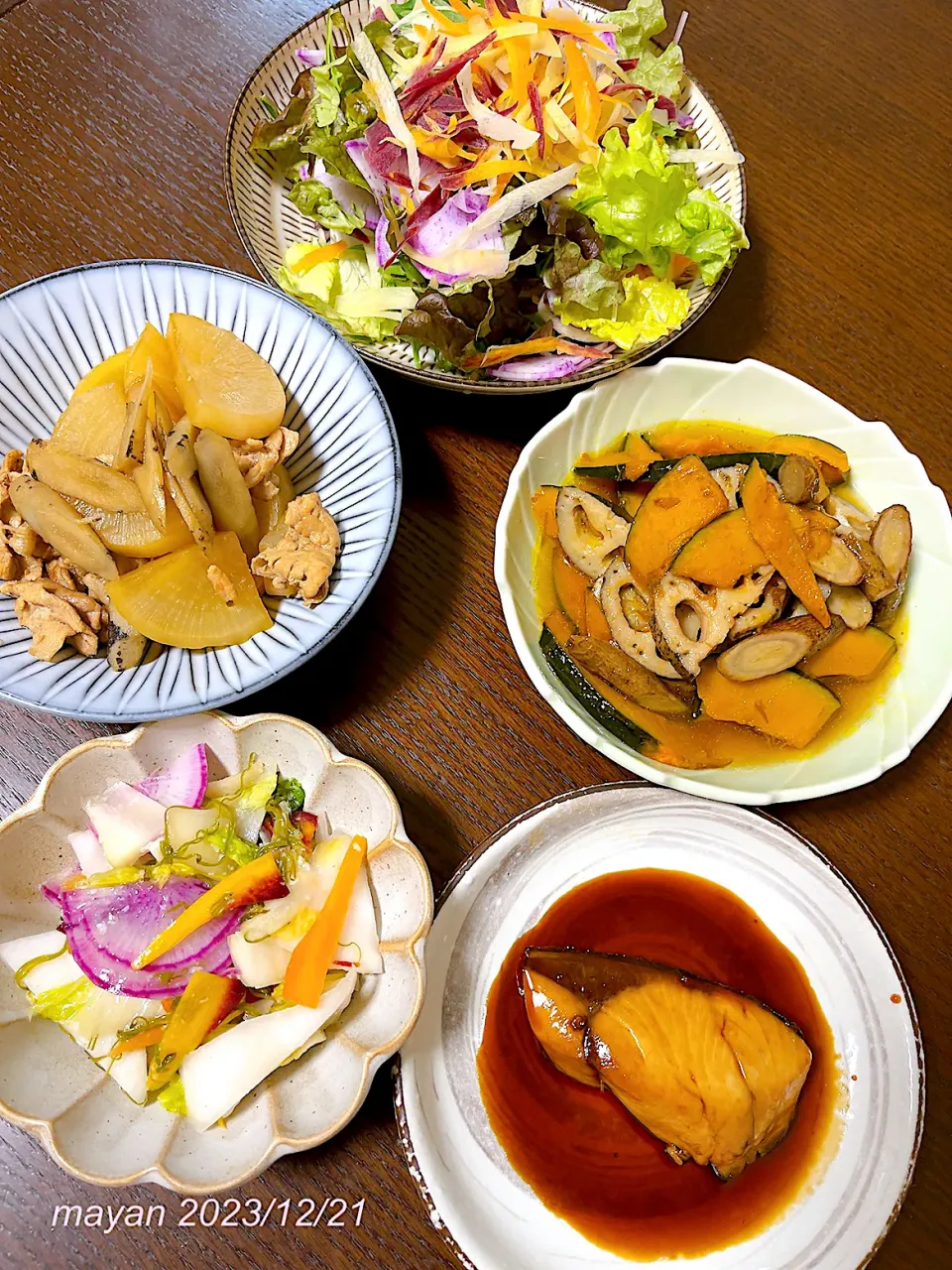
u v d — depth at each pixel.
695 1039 0.35
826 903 0.39
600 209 0.42
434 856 0.39
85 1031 0.33
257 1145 0.32
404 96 0.42
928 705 0.38
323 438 0.41
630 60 0.46
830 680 0.41
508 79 0.43
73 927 0.34
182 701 0.34
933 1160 0.36
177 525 0.37
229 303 0.42
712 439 0.44
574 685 0.40
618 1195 0.36
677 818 0.40
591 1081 0.37
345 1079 0.33
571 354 0.44
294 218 0.47
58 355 0.41
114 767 0.36
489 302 0.42
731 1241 0.35
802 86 0.53
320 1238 0.34
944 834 0.40
